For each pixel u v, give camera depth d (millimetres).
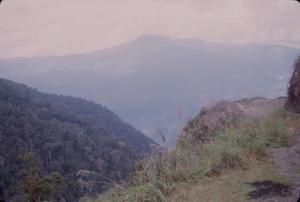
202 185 4617
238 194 4250
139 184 4750
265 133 5984
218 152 5379
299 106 7211
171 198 4340
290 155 5273
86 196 4879
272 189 4281
